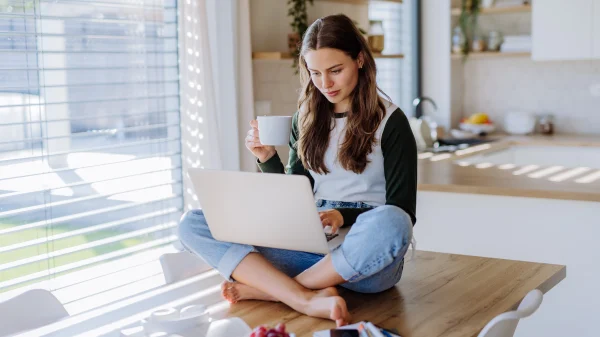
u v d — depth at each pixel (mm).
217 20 3754
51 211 3119
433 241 3342
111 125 3398
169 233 3717
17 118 2975
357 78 2041
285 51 4426
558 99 5719
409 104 5918
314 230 1811
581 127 5645
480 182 3215
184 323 1735
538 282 2107
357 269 1831
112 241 3377
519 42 5520
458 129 5992
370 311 1880
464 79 6109
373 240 1800
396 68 5766
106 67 3350
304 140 2143
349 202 2104
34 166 3045
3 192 2920
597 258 2936
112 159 3404
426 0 5844
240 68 3871
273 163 2254
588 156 4992
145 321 1749
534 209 3051
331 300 1784
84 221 3262
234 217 1909
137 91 3520
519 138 5441
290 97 4559
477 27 5965
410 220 1842
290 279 1916
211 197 1908
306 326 1779
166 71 3666
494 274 2209
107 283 3348
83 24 3232
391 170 2012
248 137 2250
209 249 2020
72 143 3207
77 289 3207
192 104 3570
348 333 1648
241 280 1975
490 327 1564
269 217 1844
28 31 2996
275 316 1859
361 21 5160
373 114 2029
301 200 1762
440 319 1803
